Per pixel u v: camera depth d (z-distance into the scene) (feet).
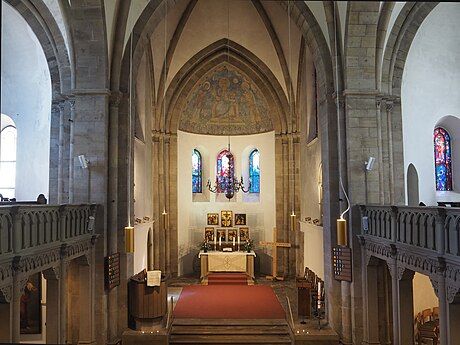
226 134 89.66
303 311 55.77
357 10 45.44
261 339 50.42
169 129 81.10
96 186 46.73
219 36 75.36
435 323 47.73
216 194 89.97
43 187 59.36
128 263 51.01
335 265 48.75
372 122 48.37
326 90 50.55
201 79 81.82
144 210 67.87
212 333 51.39
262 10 69.87
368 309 45.88
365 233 45.98
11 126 62.54
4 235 28.48
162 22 68.39
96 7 44.88
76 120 46.96
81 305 44.73
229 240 87.35
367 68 48.19
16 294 29.71
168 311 58.03
